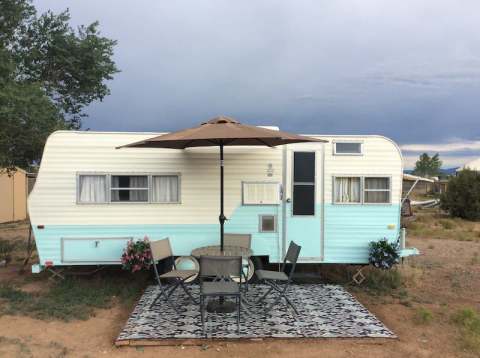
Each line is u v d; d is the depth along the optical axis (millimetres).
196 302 5945
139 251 6855
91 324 5520
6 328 5324
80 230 7078
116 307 6211
